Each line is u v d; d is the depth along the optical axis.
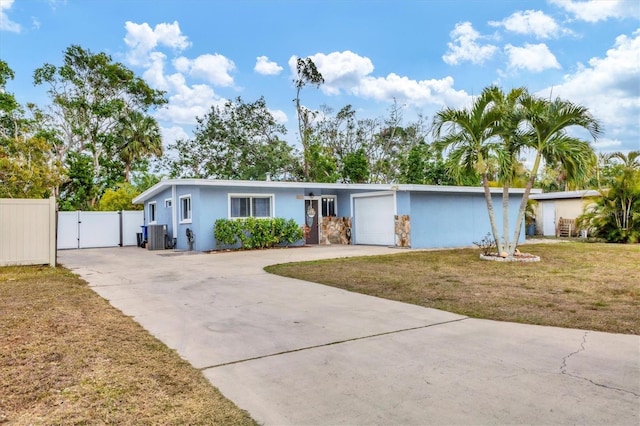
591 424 2.65
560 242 17.73
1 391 3.17
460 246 16.53
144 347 4.27
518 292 6.98
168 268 10.45
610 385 3.23
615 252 13.02
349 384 3.35
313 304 6.28
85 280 8.59
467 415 2.80
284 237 16.08
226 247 15.20
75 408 2.91
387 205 16.55
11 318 5.36
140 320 5.38
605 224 17.73
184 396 3.13
